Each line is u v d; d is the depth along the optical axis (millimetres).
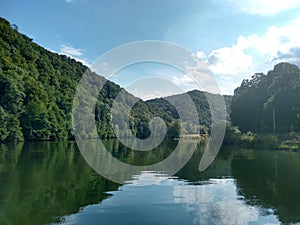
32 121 68688
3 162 29500
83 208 14562
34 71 86188
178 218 13273
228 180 21422
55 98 83062
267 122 65312
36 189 18141
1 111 59250
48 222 12688
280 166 27906
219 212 14039
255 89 73500
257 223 12742
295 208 14586
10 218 13109
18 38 96938
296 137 51719
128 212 14023
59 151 42562
